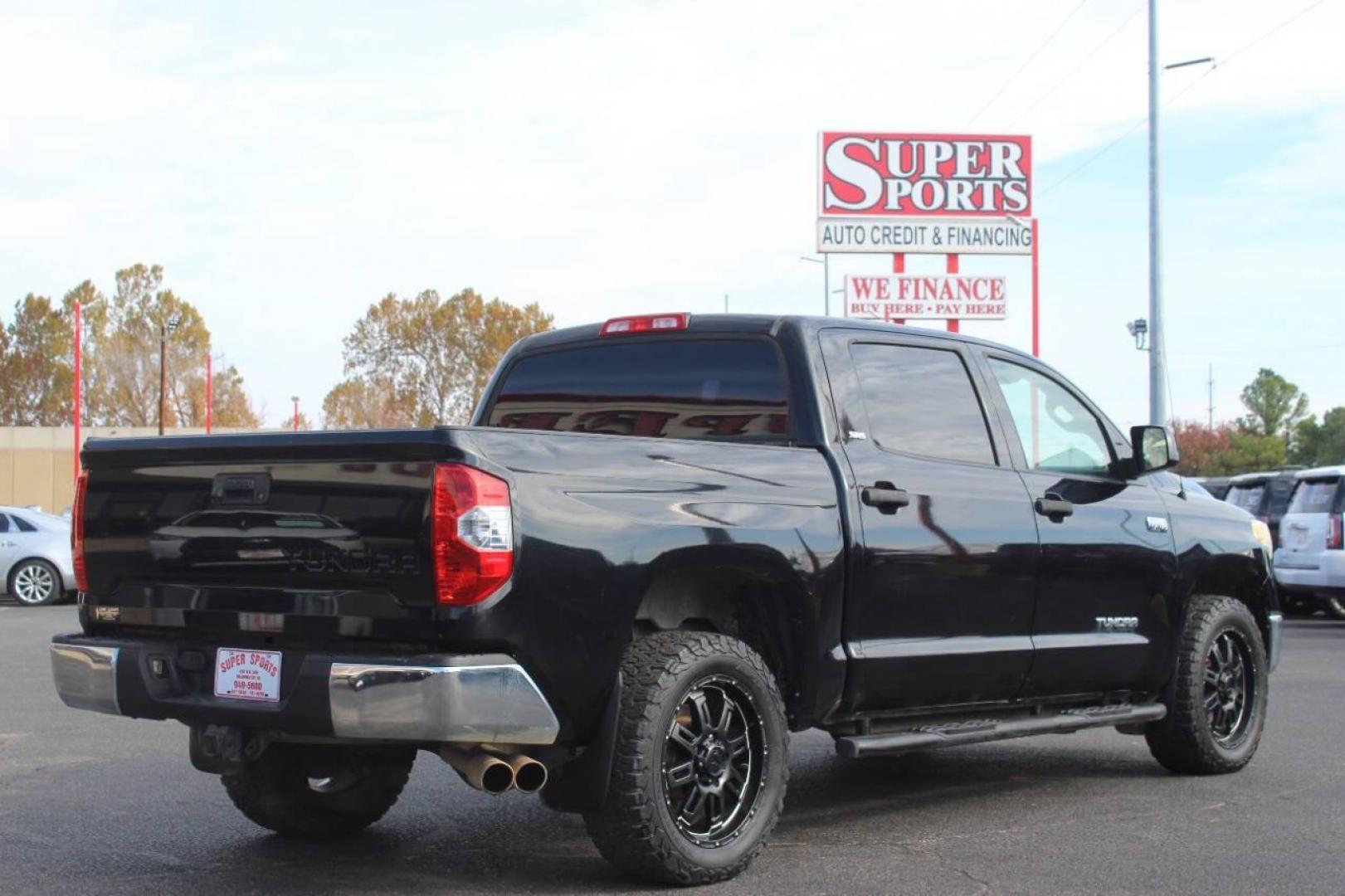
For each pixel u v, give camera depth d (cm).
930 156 3691
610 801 505
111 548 548
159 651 523
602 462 514
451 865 569
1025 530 665
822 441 601
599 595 498
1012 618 661
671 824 512
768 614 580
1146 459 738
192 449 523
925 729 627
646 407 656
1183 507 770
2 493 5216
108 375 7944
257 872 561
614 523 506
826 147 3669
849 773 784
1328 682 1169
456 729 462
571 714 496
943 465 646
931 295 3691
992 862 573
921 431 646
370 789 621
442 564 468
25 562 2119
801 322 622
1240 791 726
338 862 576
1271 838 618
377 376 8556
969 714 660
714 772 535
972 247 3688
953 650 628
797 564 565
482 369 8356
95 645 539
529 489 487
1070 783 751
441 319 8375
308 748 598
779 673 584
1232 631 781
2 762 801
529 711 477
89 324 8156
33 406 8494
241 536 511
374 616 480
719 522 539
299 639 497
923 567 618
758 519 555
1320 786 738
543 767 488
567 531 492
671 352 654
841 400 616
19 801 696
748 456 569
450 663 461
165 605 530
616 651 503
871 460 613
